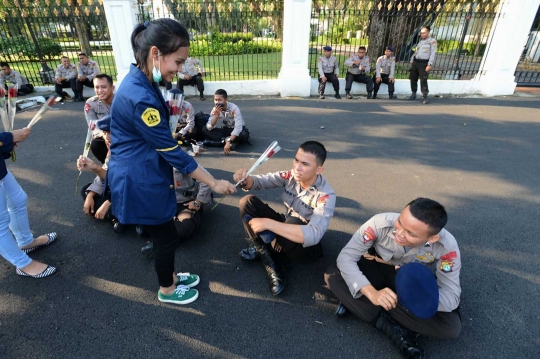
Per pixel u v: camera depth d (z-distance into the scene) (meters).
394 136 5.35
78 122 5.89
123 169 1.64
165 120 1.61
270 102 7.54
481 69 8.51
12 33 8.17
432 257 1.88
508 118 6.43
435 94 8.52
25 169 4.01
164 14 7.46
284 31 7.53
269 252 2.34
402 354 1.84
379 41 10.95
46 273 2.34
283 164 4.29
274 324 2.04
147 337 1.93
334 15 7.75
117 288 2.28
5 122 2.05
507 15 7.79
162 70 1.50
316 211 2.11
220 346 1.89
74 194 3.44
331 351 1.87
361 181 3.85
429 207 1.59
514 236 2.89
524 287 2.34
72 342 1.89
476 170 4.18
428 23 9.40
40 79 9.05
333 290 2.03
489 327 2.04
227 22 7.86
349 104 7.45
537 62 11.32
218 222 3.01
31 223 2.93
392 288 2.04
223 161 4.36
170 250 1.92
